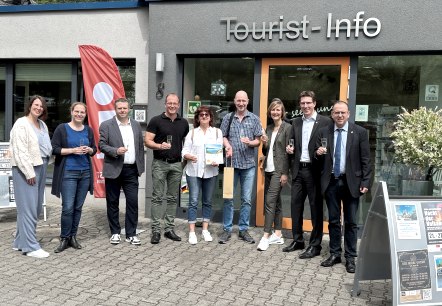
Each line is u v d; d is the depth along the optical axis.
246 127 6.04
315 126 5.48
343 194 5.14
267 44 6.62
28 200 5.30
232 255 5.57
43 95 8.35
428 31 5.98
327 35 6.33
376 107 6.46
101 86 6.83
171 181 6.11
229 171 5.91
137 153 5.89
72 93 8.16
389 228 3.88
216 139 6.05
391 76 6.40
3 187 6.96
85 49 6.82
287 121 6.22
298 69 6.69
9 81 8.45
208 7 6.86
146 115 7.45
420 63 6.31
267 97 6.84
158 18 7.10
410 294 3.85
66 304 4.04
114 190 5.86
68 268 4.97
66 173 5.55
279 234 6.11
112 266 5.07
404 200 3.99
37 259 5.25
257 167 6.86
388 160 6.45
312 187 5.54
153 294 4.32
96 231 6.52
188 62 7.24
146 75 7.60
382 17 6.11
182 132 6.10
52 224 6.86
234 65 7.06
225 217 6.12
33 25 8.04
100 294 4.29
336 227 5.26
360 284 4.76
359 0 6.17
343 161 5.09
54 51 7.98
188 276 4.82
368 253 4.35
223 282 4.68
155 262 5.24
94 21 7.77
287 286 4.63
